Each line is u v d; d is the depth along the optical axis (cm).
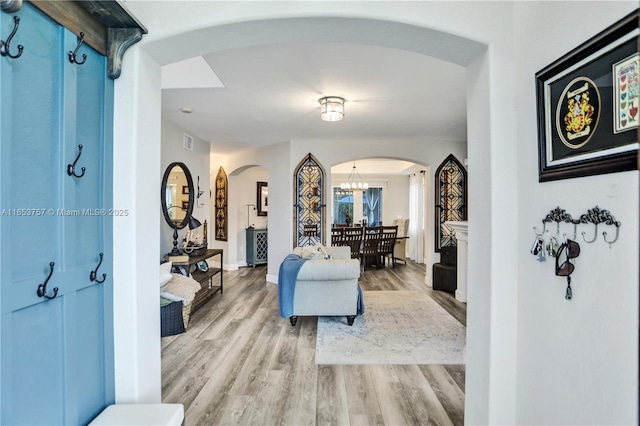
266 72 268
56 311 109
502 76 136
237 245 708
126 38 133
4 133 90
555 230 112
